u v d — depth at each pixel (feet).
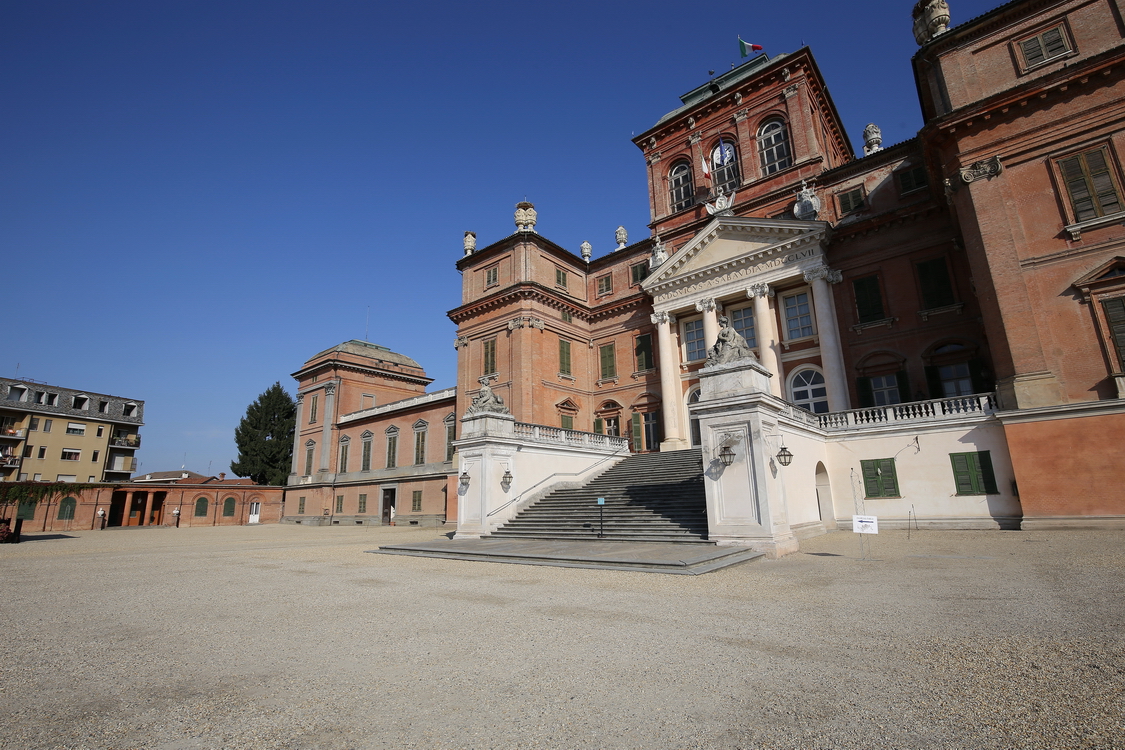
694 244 99.71
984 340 74.59
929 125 67.00
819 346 87.40
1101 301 56.65
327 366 167.43
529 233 114.32
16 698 16.28
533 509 73.61
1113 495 53.16
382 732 13.61
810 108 101.96
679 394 103.81
